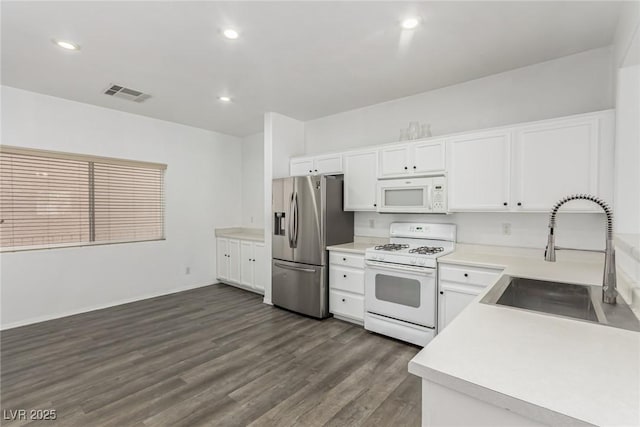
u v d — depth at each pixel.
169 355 2.68
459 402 0.82
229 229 5.46
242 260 4.82
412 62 2.71
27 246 3.43
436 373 0.84
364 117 3.93
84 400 2.05
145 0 1.88
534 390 0.74
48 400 2.05
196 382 2.26
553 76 2.67
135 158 4.27
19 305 3.35
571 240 2.55
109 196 4.06
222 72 2.91
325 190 3.59
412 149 3.16
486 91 3.01
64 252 3.66
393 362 2.55
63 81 3.12
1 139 3.24
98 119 3.92
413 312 2.85
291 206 3.83
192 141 4.93
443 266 2.71
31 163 3.45
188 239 4.91
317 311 3.59
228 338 3.04
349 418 1.87
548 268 2.16
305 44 2.41
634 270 1.54
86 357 2.65
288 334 3.14
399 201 3.24
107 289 4.02
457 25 2.16
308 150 4.56
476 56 2.60
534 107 2.76
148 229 4.46
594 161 2.25
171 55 2.58
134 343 2.93
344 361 2.57
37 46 2.43
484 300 1.47
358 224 3.93
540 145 2.46
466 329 1.12
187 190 4.88
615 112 2.15
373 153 3.46
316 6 1.95
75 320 3.53
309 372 2.39
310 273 3.64
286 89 3.34
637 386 0.75
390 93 3.45
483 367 0.85
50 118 3.55
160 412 1.93
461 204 2.86
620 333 1.07
